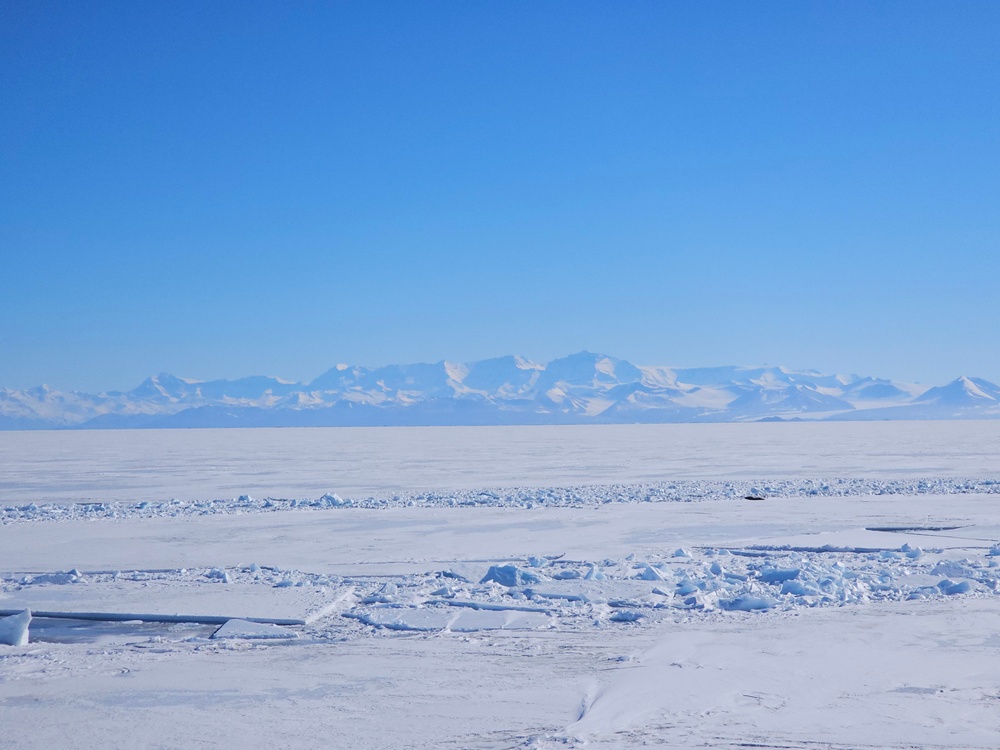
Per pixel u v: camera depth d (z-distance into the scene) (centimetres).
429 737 650
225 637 942
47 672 818
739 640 911
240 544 1619
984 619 993
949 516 1958
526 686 765
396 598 1109
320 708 715
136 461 4884
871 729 657
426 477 3409
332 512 2134
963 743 629
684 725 668
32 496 2722
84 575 1296
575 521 1930
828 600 1088
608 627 974
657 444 7144
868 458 4484
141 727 676
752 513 2055
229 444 7994
